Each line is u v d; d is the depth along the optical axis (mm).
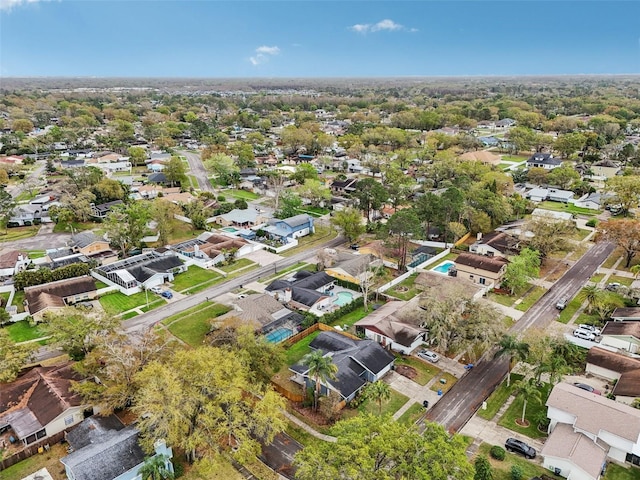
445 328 67562
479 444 52219
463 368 67125
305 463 39938
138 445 47812
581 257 105000
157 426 48188
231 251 105000
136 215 108438
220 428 47250
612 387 61094
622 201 127562
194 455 49906
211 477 48344
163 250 107938
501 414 57406
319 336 70688
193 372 49781
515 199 131125
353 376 60719
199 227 126375
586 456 47219
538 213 131500
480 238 114875
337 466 38875
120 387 54500
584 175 169875
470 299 70500
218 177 178875
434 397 60688
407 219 94875
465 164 159750
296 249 112125
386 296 86375
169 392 46750
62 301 82062
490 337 64188
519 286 89062
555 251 99688
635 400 55156
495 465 48812
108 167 188625
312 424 56000
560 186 156375
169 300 87250
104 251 107875
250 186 166625
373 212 131125
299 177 164250
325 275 92125
